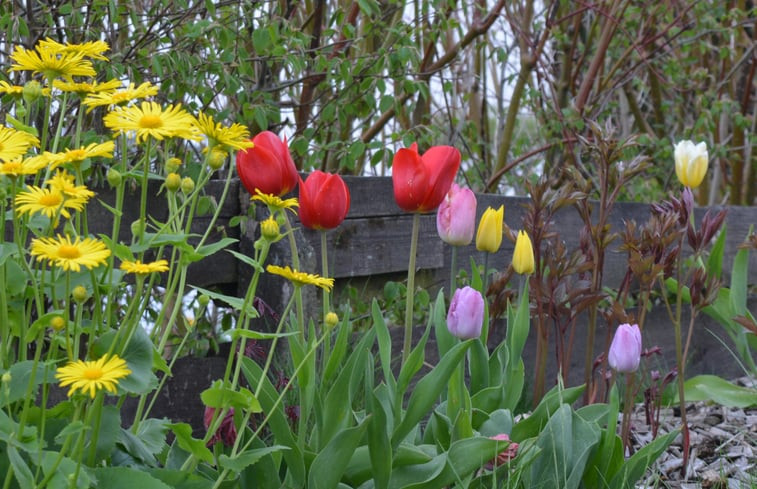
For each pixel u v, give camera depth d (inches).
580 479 70.6
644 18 195.8
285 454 61.9
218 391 52.0
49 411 51.2
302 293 96.9
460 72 173.6
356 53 145.3
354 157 114.9
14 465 42.4
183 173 97.6
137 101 105.4
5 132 49.3
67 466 45.3
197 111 109.9
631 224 94.8
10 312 53.6
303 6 163.2
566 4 176.4
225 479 60.8
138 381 49.4
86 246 43.9
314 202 63.3
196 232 98.8
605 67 222.7
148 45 112.7
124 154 51.6
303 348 65.3
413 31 125.4
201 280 99.4
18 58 51.8
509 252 124.6
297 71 107.0
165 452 66.5
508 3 167.6
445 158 64.9
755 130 213.0
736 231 155.9
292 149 116.9
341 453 59.4
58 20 104.3
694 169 91.9
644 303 93.6
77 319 49.8
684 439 95.0
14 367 48.8
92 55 53.7
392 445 64.6
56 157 47.7
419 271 116.7
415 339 112.8
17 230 48.1
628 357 72.8
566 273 91.5
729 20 203.0
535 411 73.8
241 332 51.7
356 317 109.7
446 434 71.5
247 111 110.8
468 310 67.6
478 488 68.2
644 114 241.6
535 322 125.4
